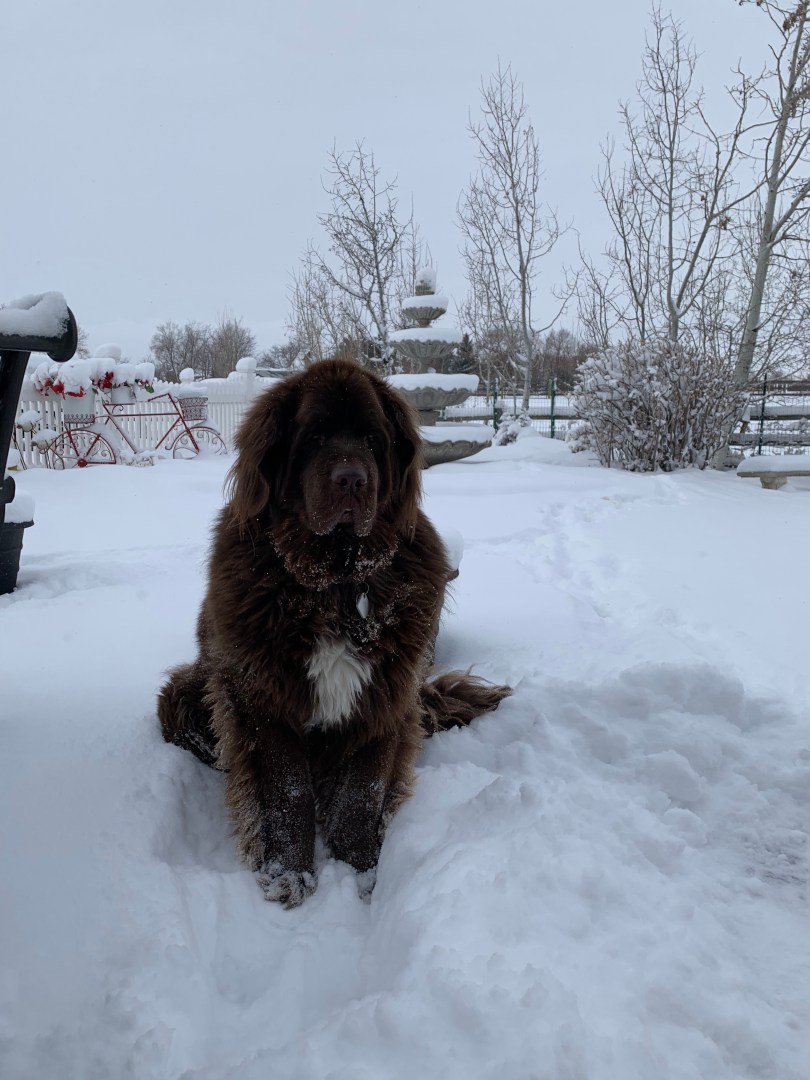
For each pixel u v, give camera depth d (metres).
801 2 11.80
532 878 2.16
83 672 3.68
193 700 3.00
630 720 3.27
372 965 2.06
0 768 2.63
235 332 44.69
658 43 14.51
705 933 2.05
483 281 20.20
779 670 3.84
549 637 4.49
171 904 2.11
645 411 11.94
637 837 2.46
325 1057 1.64
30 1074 1.64
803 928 2.13
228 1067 1.66
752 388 13.15
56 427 12.96
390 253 19.86
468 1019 1.68
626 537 7.12
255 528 2.56
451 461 12.62
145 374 13.41
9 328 3.09
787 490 10.84
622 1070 1.56
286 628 2.46
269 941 2.22
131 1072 1.63
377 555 2.54
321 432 2.49
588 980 1.81
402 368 19.27
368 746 2.67
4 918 1.98
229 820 2.70
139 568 5.93
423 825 2.59
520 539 7.45
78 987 1.83
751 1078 1.63
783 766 2.96
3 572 5.16
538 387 28.59
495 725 3.30
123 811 2.47
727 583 5.48
